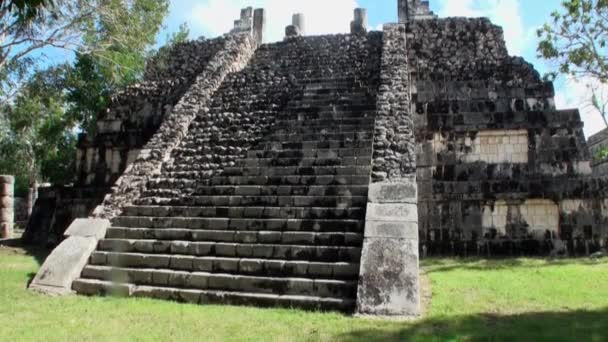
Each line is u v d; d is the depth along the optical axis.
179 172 11.30
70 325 5.88
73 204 16.17
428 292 7.81
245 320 6.16
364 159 10.22
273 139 11.72
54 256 8.72
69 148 28.02
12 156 33.59
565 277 8.88
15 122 22.42
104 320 6.14
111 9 15.27
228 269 7.99
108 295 7.83
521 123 13.16
